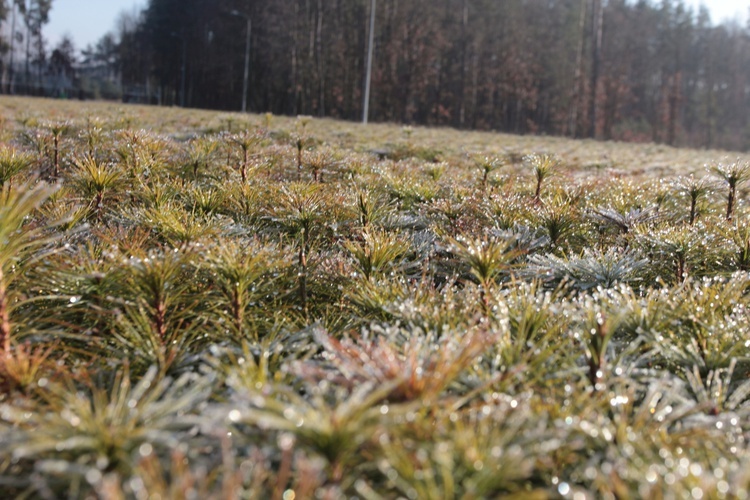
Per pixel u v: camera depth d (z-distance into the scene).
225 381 2.04
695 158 15.73
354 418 1.46
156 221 3.67
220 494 1.38
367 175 6.68
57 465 1.41
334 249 4.00
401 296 2.77
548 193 5.84
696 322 2.54
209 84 79.38
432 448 1.56
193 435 1.86
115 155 6.63
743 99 89.25
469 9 68.44
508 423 1.72
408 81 62.12
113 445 1.54
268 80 69.38
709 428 1.93
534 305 2.53
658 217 4.69
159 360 2.34
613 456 1.71
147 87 97.44
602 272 3.39
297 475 1.64
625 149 20.39
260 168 6.29
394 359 1.80
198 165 6.61
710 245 3.77
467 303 2.67
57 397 1.95
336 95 64.19
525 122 77.62
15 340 2.38
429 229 4.49
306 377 1.83
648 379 2.23
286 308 2.99
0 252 2.17
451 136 19.64
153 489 1.35
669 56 82.69
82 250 2.94
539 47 70.50
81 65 118.06
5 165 4.16
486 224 4.60
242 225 4.05
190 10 78.94
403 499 1.56
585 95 68.56
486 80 69.19
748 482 1.46
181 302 2.85
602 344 2.08
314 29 64.44
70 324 2.49
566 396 2.03
